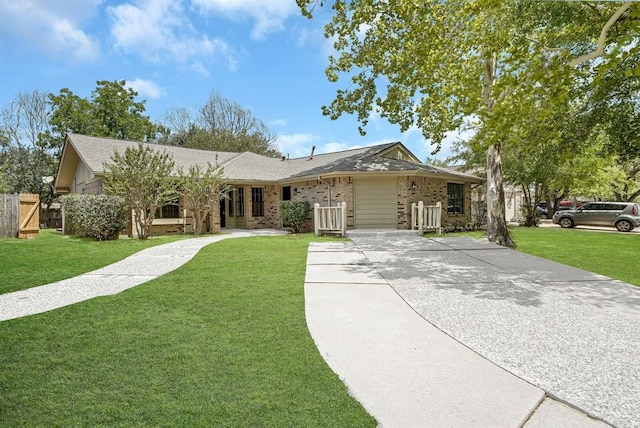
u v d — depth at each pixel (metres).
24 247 10.22
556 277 6.61
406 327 4.11
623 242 12.04
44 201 25.56
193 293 5.41
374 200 15.05
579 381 2.92
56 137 27.77
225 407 2.51
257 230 17.33
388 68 11.41
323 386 2.80
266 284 5.97
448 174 16.28
